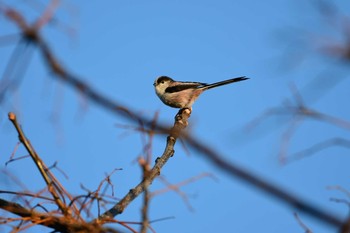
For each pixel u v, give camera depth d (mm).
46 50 2908
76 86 2898
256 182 2402
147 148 4406
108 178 5887
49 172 6102
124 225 5684
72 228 5551
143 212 4840
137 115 3176
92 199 5762
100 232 5461
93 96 2930
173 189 5098
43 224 5699
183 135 2604
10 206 5820
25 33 2922
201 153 2529
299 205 2354
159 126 3223
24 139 6188
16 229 5367
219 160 2473
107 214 6633
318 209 2326
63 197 5859
